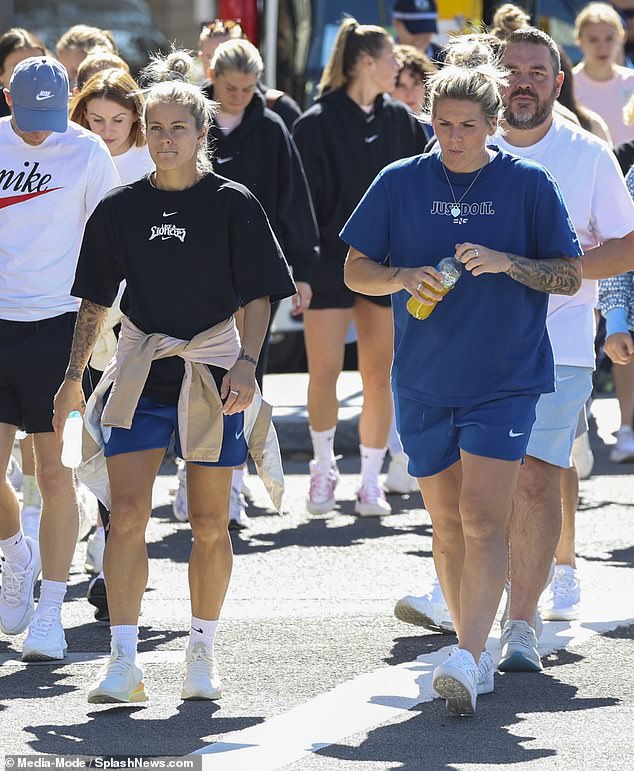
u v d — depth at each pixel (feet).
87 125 62.75
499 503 48.14
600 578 66.13
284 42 122.62
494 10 122.62
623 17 122.21
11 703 49.78
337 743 45.50
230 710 48.85
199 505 49.49
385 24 122.11
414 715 48.16
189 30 160.66
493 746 45.03
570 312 55.42
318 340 80.12
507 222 48.47
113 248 49.19
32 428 55.72
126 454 48.80
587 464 86.69
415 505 83.66
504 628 53.62
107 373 49.96
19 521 58.23
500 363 48.47
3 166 55.98
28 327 55.57
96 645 57.31
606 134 69.67
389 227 49.49
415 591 64.39
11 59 77.51
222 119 75.41
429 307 47.67
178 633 58.29
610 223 55.77
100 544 67.77
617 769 42.93
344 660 54.49
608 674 52.44
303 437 100.48
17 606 58.34
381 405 80.12
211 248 48.34
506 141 55.93
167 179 48.52
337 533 76.59
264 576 67.41
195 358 48.67
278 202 75.66
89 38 78.07
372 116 80.38
